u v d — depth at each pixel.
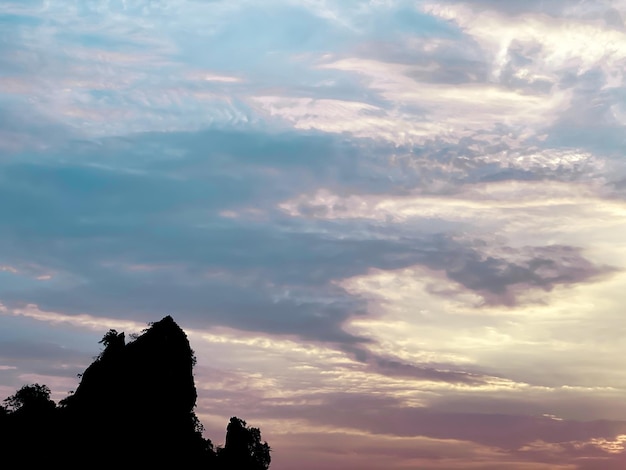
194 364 126.06
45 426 113.00
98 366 119.88
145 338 122.19
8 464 107.06
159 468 113.44
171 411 119.31
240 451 128.25
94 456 110.38
